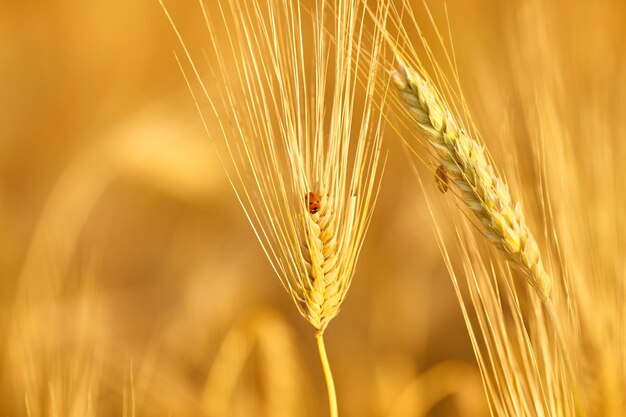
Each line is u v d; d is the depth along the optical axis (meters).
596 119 0.73
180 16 1.25
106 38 1.24
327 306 0.62
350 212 0.62
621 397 0.65
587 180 0.71
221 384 0.75
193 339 0.80
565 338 0.64
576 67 0.77
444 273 0.87
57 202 0.81
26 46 1.26
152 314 0.84
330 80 0.87
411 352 0.81
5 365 0.76
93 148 0.84
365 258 0.86
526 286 0.66
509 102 0.71
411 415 0.76
